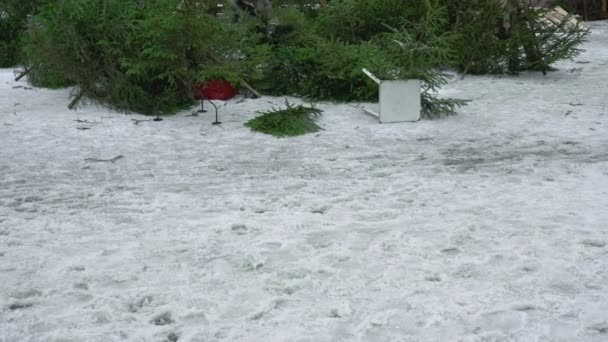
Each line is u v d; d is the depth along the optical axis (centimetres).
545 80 1373
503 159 765
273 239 521
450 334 374
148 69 1069
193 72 1075
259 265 471
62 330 383
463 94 1213
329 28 1452
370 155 790
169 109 1046
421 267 464
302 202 614
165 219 571
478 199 618
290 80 1205
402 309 404
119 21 1053
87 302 418
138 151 818
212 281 446
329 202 614
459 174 704
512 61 1452
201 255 491
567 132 900
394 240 515
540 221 556
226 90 1145
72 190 661
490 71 1461
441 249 496
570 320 388
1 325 389
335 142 857
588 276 448
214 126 955
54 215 584
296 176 704
